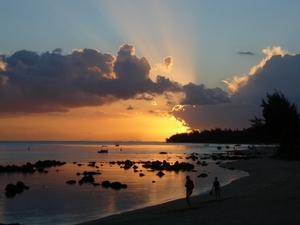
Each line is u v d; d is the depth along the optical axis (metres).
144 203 33.84
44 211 31.25
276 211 21.33
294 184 35.94
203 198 31.73
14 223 26.59
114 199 36.41
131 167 77.00
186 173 62.94
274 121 95.81
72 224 25.89
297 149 75.06
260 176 48.31
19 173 65.25
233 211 22.33
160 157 124.69
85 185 47.28
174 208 27.20
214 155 119.88
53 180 53.75
